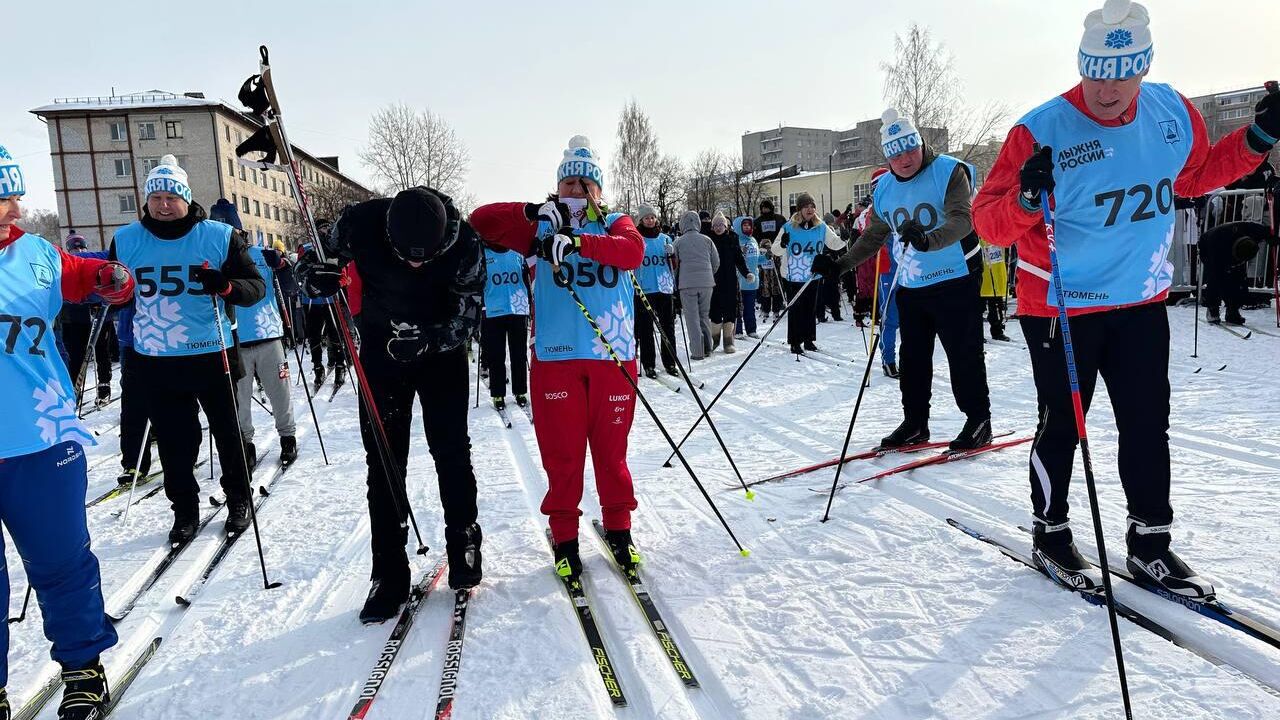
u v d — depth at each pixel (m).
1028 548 2.95
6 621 2.10
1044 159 2.34
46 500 2.06
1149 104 2.51
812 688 2.14
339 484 4.68
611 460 3.04
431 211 2.38
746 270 9.74
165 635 2.74
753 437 5.29
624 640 2.46
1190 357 6.97
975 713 1.96
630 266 2.96
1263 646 2.13
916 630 2.40
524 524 3.68
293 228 45.56
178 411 3.74
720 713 2.09
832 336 10.84
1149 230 2.48
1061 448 2.63
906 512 3.47
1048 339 2.64
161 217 3.56
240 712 2.19
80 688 2.17
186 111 43.69
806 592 2.73
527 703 2.13
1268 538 2.82
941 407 5.72
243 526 3.88
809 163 109.00
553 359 2.97
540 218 2.90
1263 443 4.11
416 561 3.26
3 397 1.98
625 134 46.19
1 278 2.03
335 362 9.42
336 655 2.49
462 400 2.86
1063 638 2.27
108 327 8.75
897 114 4.24
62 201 44.16
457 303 2.73
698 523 3.55
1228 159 2.47
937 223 4.17
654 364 8.17
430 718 2.09
